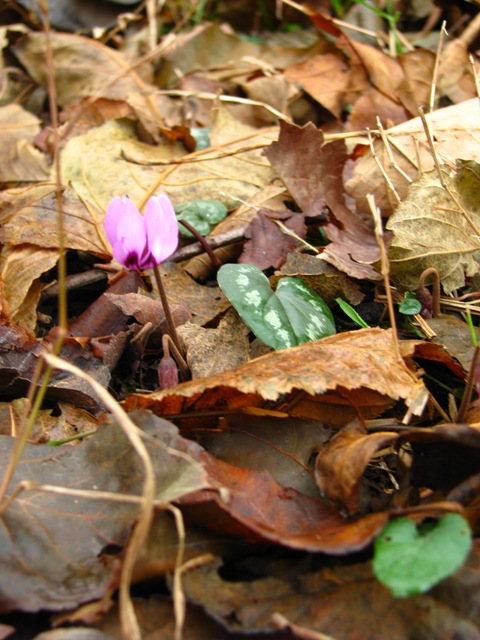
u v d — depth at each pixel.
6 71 0.41
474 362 0.19
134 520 0.17
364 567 0.16
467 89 0.36
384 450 0.20
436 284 0.24
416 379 0.20
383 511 0.17
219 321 0.25
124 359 0.24
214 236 0.28
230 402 0.20
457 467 0.18
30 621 0.16
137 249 0.21
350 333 0.21
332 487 0.18
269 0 0.48
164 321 0.24
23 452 0.18
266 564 0.17
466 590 0.16
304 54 0.42
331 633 0.16
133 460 0.18
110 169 0.31
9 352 0.22
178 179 0.31
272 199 0.30
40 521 0.17
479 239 0.26
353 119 0.36
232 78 0.41
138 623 0.16
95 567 0.16
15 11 0.46
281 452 0.19
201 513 0.17
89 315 0.24
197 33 0.43
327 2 0.48
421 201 0.25
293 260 0.26
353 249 0.26
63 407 0.22
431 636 0.15
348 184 0.29
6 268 0.27
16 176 0.31
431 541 0.15
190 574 0.16
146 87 0.39
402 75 0.36
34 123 0.34
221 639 0.16
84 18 0.46
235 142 0.32
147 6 0.46
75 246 0.27
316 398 0.20
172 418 0.20
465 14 0.43
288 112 0.38
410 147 0.29
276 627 0.15
